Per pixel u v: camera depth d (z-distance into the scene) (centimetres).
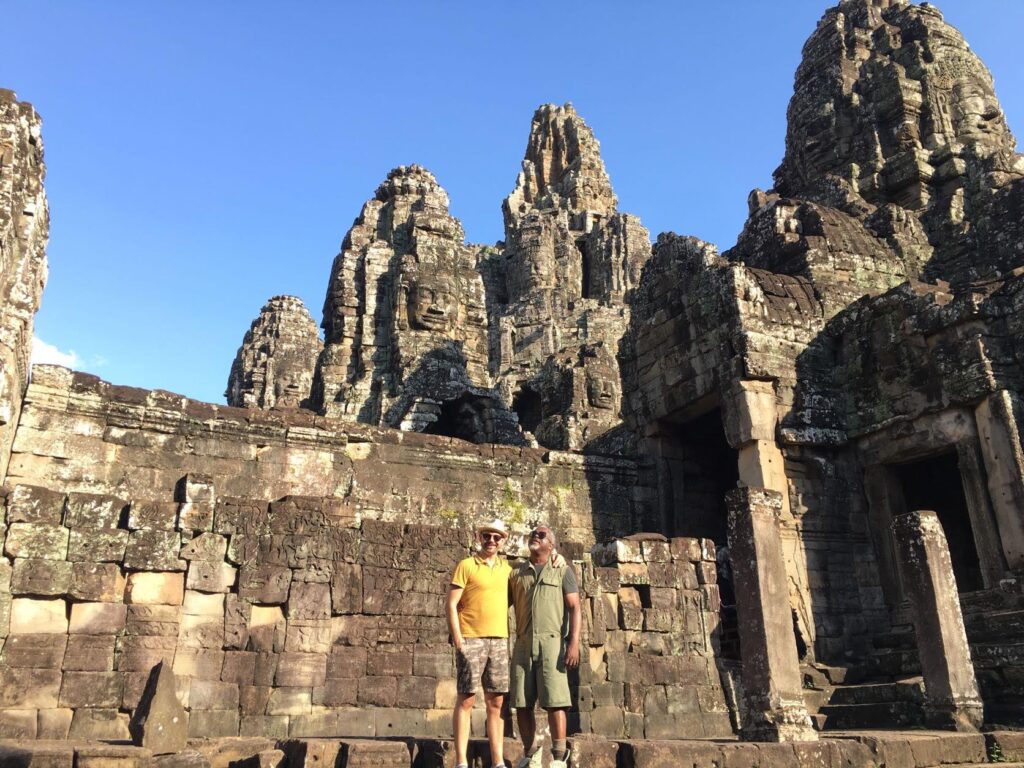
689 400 1914
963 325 1590
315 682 1051
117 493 1460
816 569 1652
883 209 2200
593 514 1920
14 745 769
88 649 943
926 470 1925
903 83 2469
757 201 2341
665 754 785
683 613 1288
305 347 4781
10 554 931
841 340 1842
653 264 2130
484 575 732
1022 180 2062
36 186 1255
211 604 1027
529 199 7369
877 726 1225
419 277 2498
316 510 1123
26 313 1212
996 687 1212
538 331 5553
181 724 738
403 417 2155
